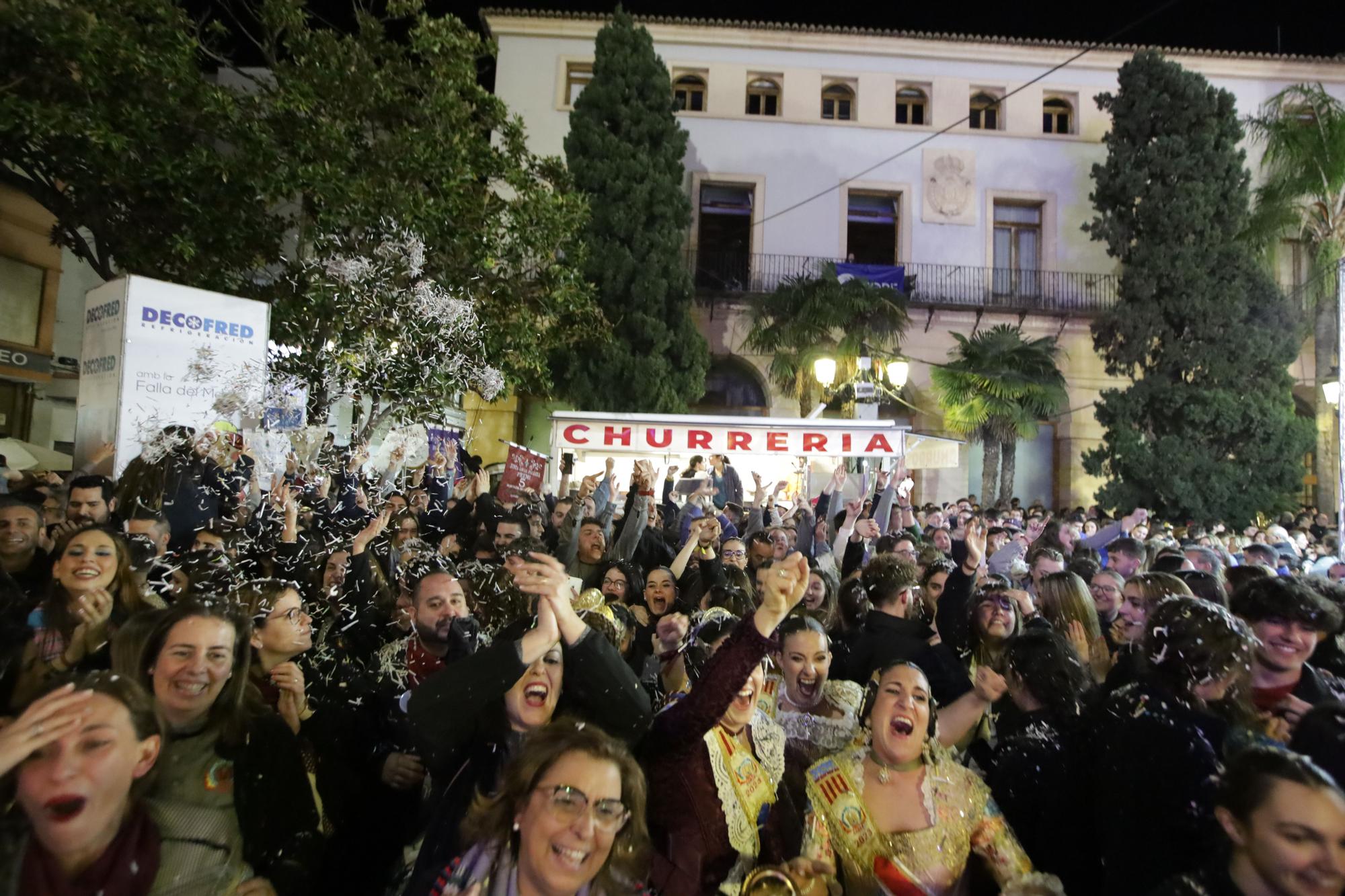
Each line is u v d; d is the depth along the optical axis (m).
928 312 21.50
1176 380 19.27
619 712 2.43
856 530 7.30
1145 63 19.50
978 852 2.52
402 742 3.13
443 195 10.92
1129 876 2.34
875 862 2.45
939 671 3.97
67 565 3.17
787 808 2.82
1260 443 18.09
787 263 21.86
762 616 2.54
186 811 2.32
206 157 8.84
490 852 2.03
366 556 4.37
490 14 21.84
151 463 4.98
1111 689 3.44
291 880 2.44
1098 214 22.22
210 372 5.84
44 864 1.94
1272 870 1.76
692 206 21.61
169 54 8.85
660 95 19.19
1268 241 19.05
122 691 2.06
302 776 2.63
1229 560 8.27
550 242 12.49
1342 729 2.36
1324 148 17.97
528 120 21.80
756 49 22.34
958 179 22.19
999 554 7.59
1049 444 21.95
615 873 2.06
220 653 2.46
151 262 9.45
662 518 9.88
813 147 22.20
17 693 2.97
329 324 8.41
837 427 10.27
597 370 18.14
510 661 2.32
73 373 13.30
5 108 7.75
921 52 22.28
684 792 2.55
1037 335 21.61
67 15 8.11
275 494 4.75
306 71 10.67
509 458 8.74
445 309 8.30
